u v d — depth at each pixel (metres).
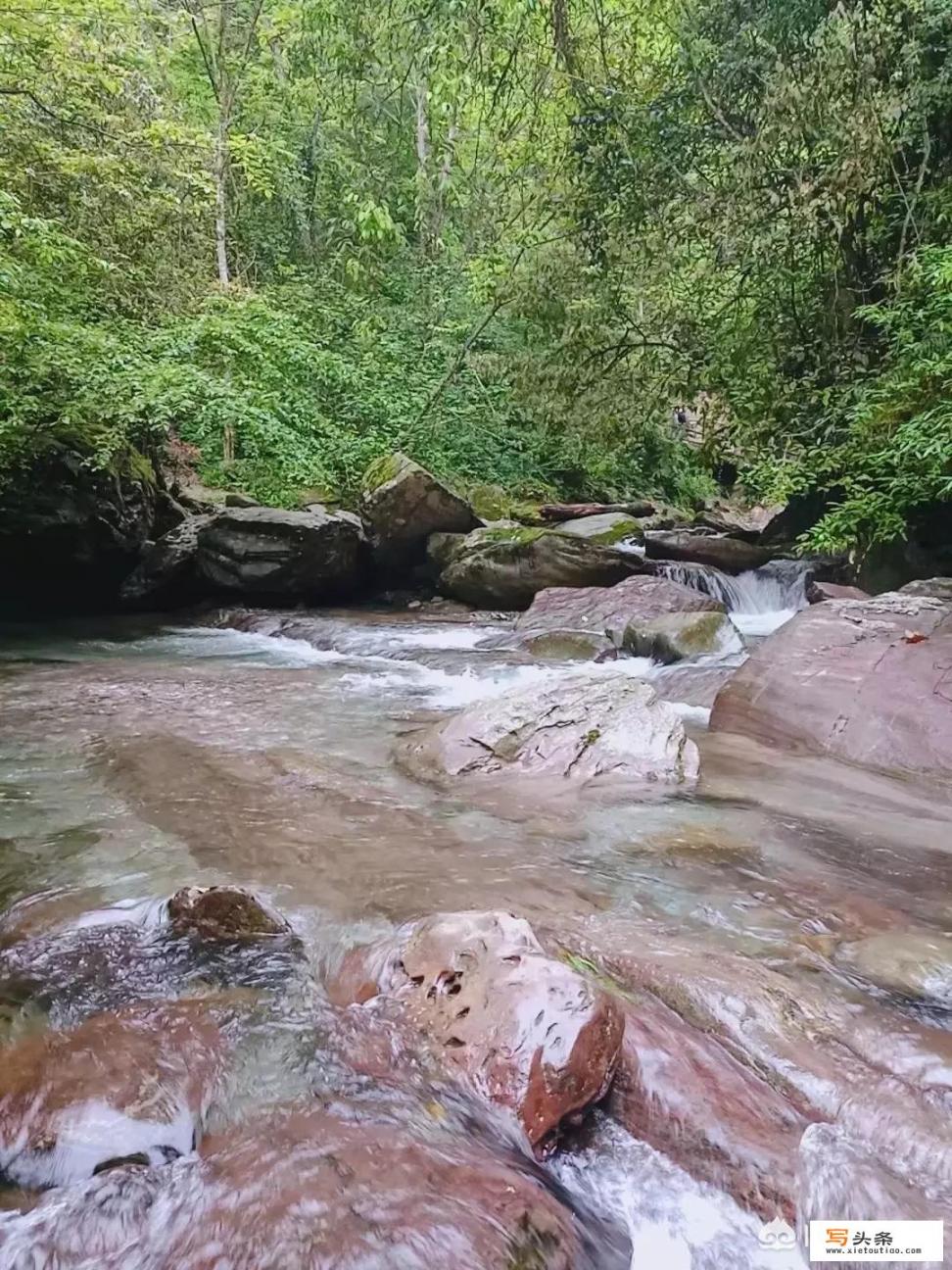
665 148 12.22
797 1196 2.09
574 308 13.36
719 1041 2.65
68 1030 2.67
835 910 3.55
